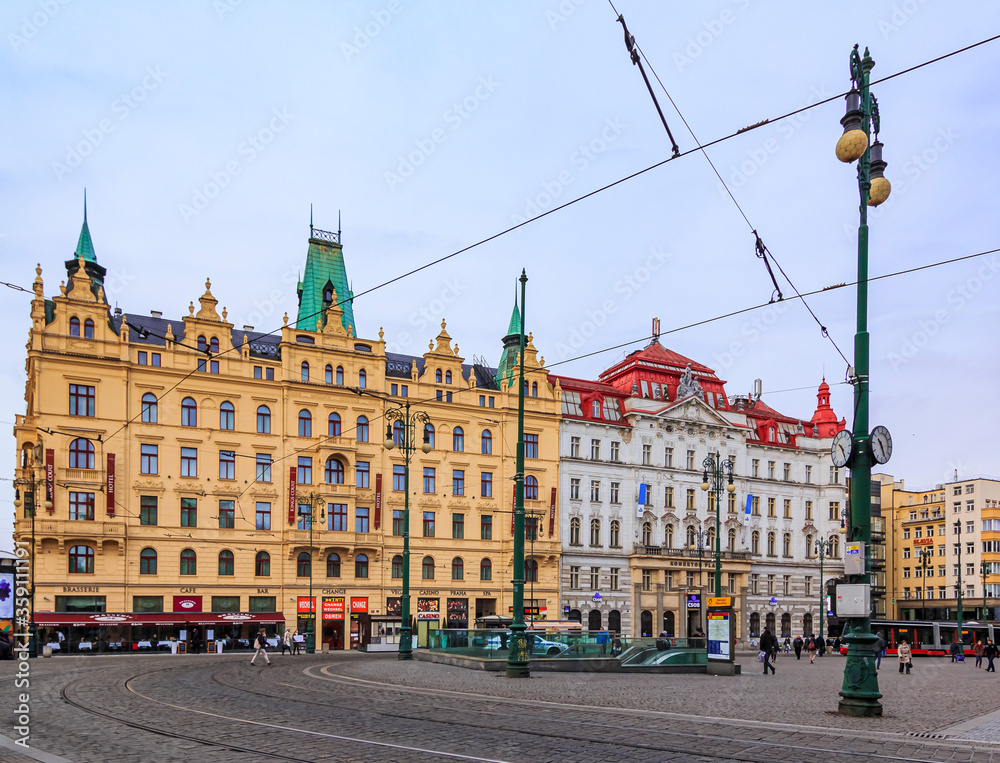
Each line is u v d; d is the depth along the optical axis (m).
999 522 112.44
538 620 77.75
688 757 14.49
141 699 23.02
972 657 80.50
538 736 16.64
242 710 20.50
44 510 61.34
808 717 19.88
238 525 68.38
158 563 65.19
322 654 58.59
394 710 20.62
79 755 14.28
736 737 16.66
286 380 71.06
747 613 91.25
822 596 88.19
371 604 72.38
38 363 62.44
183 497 66.81
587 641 41.00
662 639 42.56
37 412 62.03
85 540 62.31
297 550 70.12
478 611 77.81
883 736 16.91
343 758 14.08
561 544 81.94
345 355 74.00
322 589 70.31
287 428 70.94
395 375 78.94
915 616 119.56
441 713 20.09
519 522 32.78
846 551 20.81
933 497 120.25
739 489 93.88
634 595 84.75
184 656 53.81
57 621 59.50
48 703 21.94
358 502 72.88
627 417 88.44
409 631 46.84
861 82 21.23
